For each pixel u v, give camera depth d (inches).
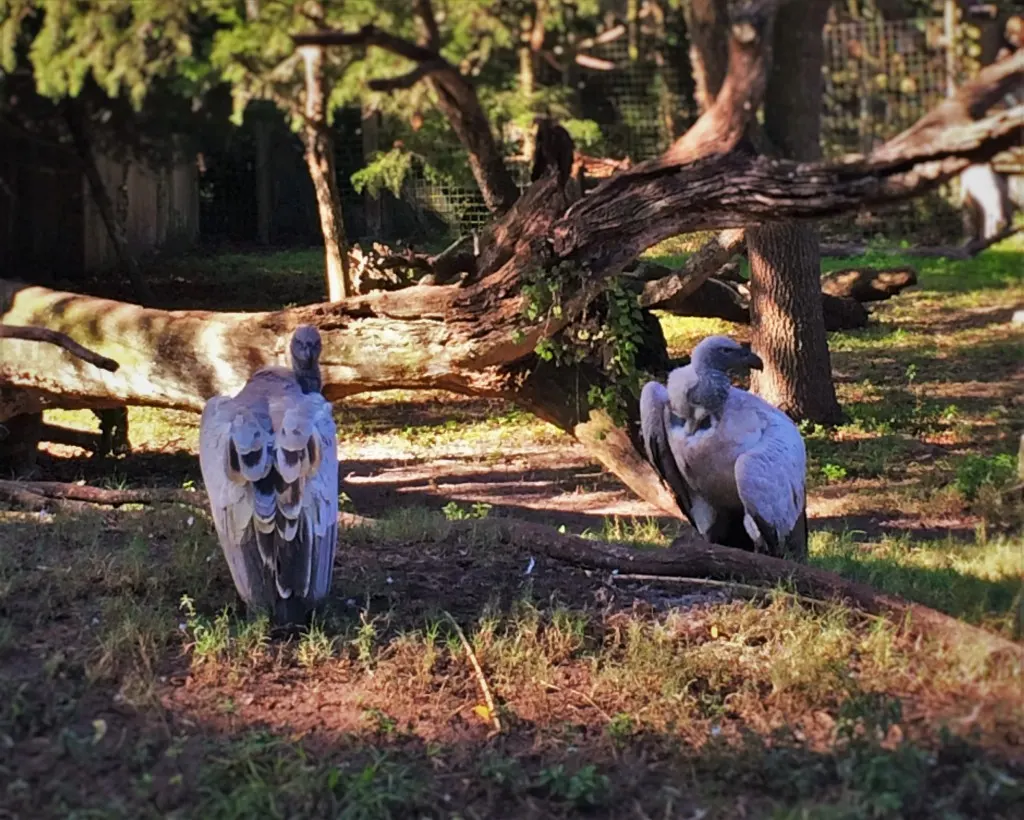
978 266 729.6
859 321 737.6
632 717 176.6
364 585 231.1
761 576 230.4
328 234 337.7
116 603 208.1
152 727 169.0
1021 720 167.5
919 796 149.0
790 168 208.8
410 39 211.5
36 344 360.5
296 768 156.2
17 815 146.4
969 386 589.6
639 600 225.9
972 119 186.9
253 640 197.3
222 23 230.8
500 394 331.9
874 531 349.7
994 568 237.0
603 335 322.3
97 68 239.1
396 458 500.7
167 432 544.7
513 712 178.2
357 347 320.8
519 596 227.5
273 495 200.2
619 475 336.8
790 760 160.2
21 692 173.8
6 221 420.8
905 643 199.3
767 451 233.3
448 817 150.5
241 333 341.4
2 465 419.5
